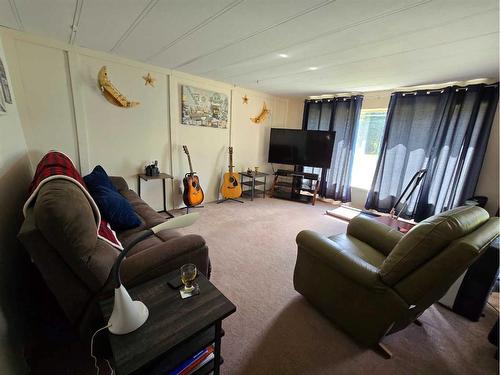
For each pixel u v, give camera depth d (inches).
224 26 68.2
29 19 69.8
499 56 79.1
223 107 150.9
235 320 60.6
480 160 112.0
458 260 39.7
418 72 102.8
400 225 113.3
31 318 52.7
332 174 173.6
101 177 80.6
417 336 58.7
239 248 98.0
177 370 37.3
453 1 49.5
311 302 65.1
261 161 189.6
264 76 124.4
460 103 115.5
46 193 37.1
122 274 43.5
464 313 65.4
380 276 48.7
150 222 76.4
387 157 143.1
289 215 141.4
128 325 32.4
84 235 38.6
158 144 126.8
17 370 40.8
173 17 64.4
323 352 53.0
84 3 59.3
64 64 91.3
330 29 66.3
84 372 45.0
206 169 153.2
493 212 113.5
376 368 50.1
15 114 75.7
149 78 115.3
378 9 54.6
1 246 44.9
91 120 102.3
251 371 47.9
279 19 62.2
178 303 38.4
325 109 172.4
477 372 50.2
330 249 56.7
